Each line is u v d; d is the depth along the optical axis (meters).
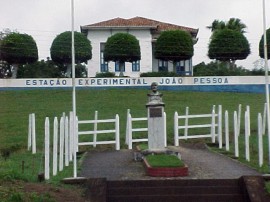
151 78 48.31
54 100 43.25
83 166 23.70
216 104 41.62
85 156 26.75
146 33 61.03
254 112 38.59
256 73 49.75
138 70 60.06
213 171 22.00
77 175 21.39
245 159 25.19
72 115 24.02
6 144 29.86
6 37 52.94
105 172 22.14
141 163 24.22
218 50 53.56
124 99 43.66
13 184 18.47
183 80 48.22
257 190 18.86
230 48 53.38
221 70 49.38
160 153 24.73
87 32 60.75
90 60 59.66
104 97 44.38
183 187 19.56
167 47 53.16
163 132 25.28
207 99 43.88
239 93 46.94
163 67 61.12
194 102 42.56
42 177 19.84
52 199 17.55
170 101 42.97
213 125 30.70
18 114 38.22
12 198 16.97
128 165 23.89
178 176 20.94
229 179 19.86
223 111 38.66
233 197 19.25
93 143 29.17
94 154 27.55
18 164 23.52
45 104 41.75
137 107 40.53
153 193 19.41
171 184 19.70
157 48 53.59
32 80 47.91
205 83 48.06
